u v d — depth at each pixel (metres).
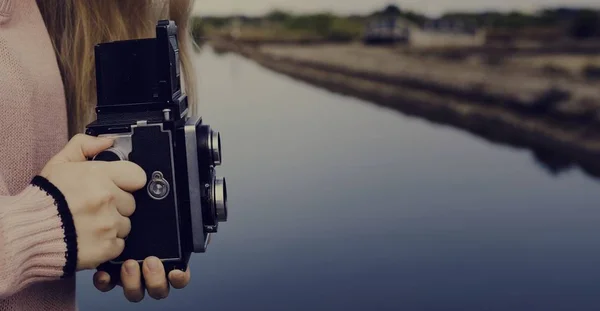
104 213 0.77
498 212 8.71
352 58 67.81
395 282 5.36
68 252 0.73
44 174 0.78
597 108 20.53
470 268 5.95
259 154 14.09
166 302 4.44
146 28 1.14
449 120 23.36
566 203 9.55
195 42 1.32
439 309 4.80
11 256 0.68
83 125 1.10
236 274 5.27
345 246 6.46
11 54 0.83
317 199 9.12
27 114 0.83
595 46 53.12
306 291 4.95
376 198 9.46
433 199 9.62
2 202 0.72
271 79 43.16
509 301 5.08
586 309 4.86
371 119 23.47
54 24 1.06
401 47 76.94
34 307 0.88
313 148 15.51
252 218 7.59
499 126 21.05
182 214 0.95
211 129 1.00
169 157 0.92
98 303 4.15
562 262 6.30
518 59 48.50
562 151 15.55
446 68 48.34
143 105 0.94
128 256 0.94
